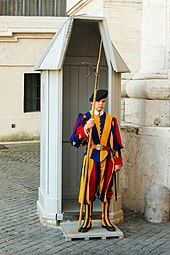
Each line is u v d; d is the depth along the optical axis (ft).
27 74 49.98
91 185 18.58
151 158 22.11
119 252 17.29
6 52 48.67
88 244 18.07
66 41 19.61
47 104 19.99
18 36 48.70
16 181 30.01
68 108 22.44
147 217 21.17
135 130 22.74
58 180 19.93
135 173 22.77
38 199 24.13
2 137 48.98
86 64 22.31
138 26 26.43
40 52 49.55
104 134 18.53
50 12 51.75
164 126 22.77
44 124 20.48
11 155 41.04
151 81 22.74
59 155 19.89
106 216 19.17
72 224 19.71
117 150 18.89
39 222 20.74
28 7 51.52
